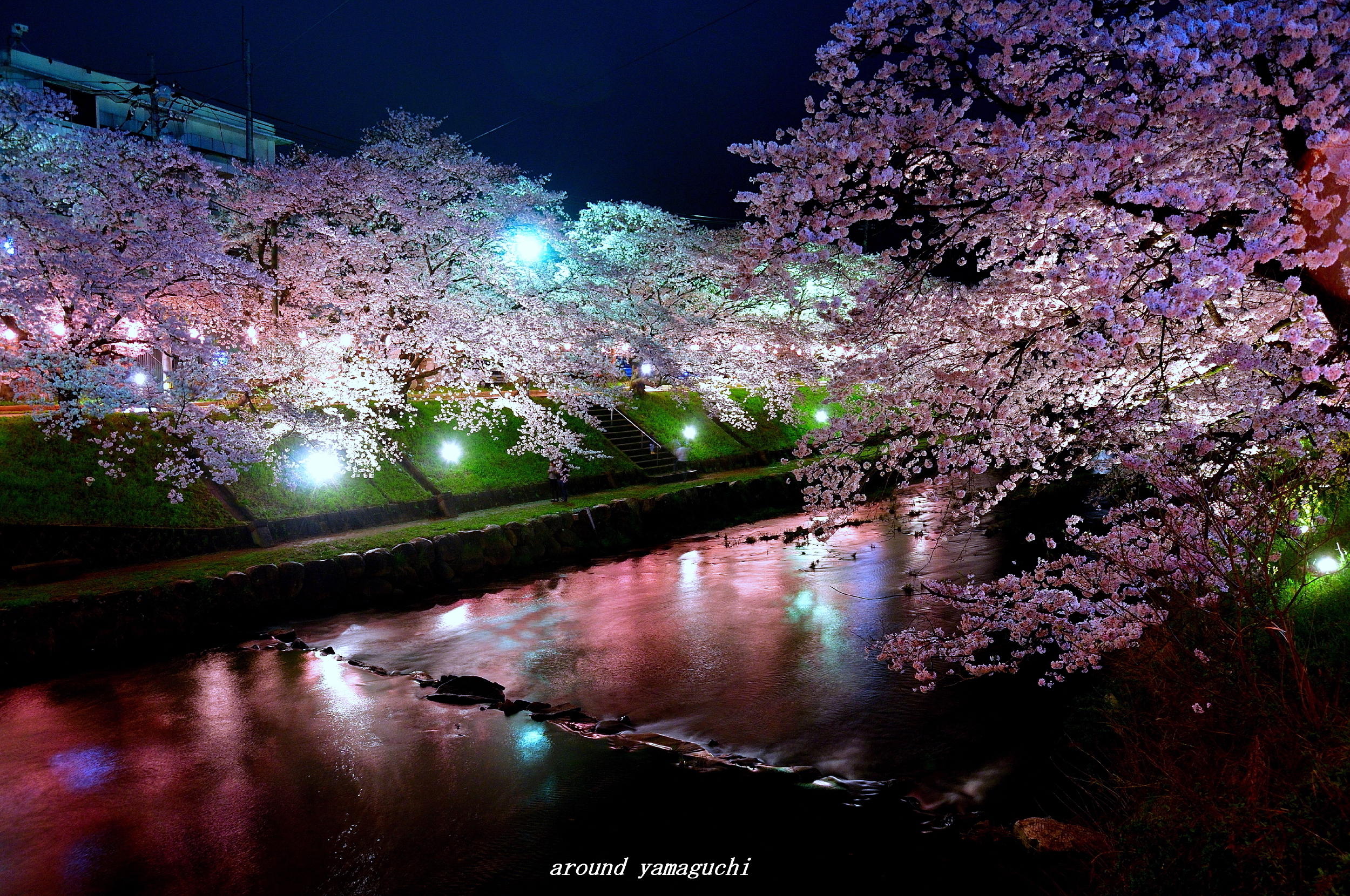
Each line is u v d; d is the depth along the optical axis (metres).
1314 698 5.31
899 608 16.53
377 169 23.34
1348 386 5.67
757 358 31.83
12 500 17.44
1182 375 7.82
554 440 27.58
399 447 25.86
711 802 9.20
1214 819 4.80
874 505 27.75
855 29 6.74
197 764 10.66
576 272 28.81
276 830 8.95
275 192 22.38
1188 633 6.94
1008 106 6.71
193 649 15.88
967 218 6.73
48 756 10.97
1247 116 5.94
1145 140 5.74
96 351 17.31
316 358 22.23
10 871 8.28
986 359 7.43
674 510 28.34
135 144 19.97
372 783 10.00
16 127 18.83
